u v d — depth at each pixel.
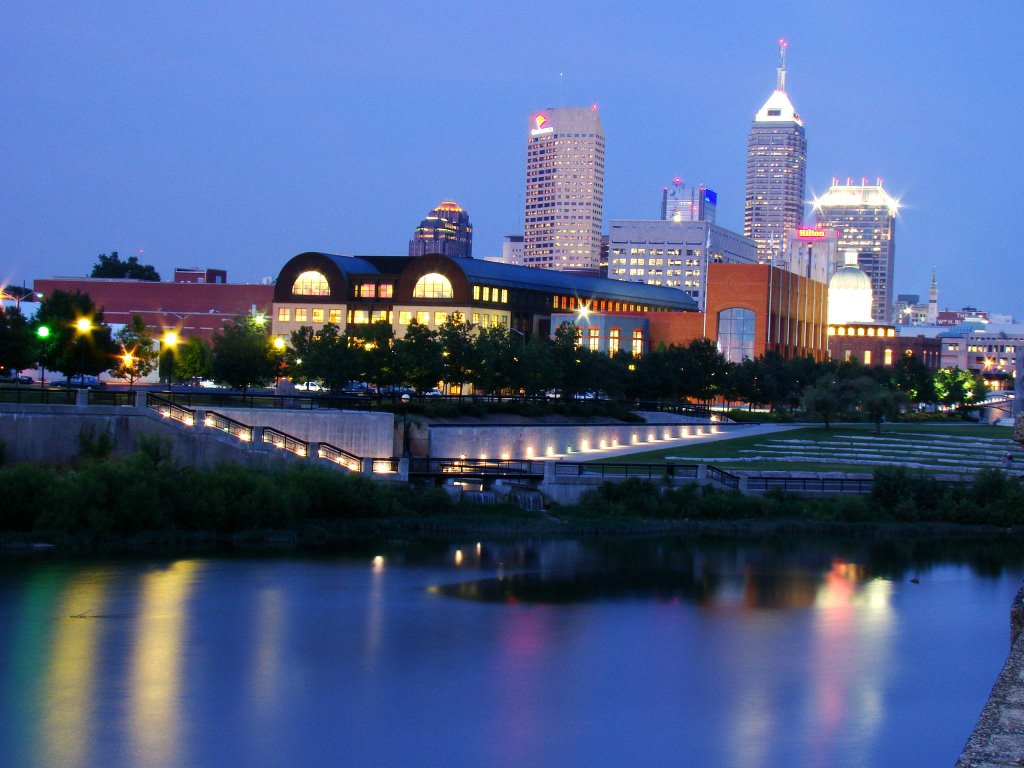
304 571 94.75
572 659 72.75
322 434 127.62
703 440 178.12
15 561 93.31
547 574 97.38
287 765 54.53
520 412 176.25
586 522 118.12
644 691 67.00
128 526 102.00
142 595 84.69
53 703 62.00
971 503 126.12
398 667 69.94
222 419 117.12
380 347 173.75
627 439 171.00
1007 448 183.75
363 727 59.72
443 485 123.12
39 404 107.81
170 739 57.38
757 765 56.16
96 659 69.56
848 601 90.75
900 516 125.00
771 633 80.38
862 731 61.12
